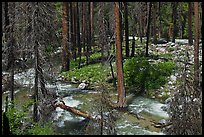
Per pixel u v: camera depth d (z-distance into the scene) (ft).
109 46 88.79
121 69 61.82
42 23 49.11
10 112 46.83
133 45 97.71
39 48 48.98
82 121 55.62
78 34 104.47
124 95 61.98
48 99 52.37
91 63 100.01
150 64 79.51
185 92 43.68
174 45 112.57
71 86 81.51
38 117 49.49
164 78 74.18
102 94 46.06
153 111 61.52
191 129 42.91
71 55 106.83
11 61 53.78
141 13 122.21
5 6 53.31
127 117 58.44
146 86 73.31
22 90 67.51
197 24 64.59
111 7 78.18
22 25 49.29
